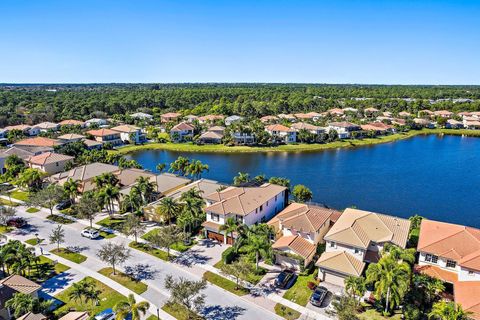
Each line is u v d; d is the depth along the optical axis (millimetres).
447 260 40531
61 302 38750
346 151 135500
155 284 42125
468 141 155000
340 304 34000
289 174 101562
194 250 50562
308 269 44531
